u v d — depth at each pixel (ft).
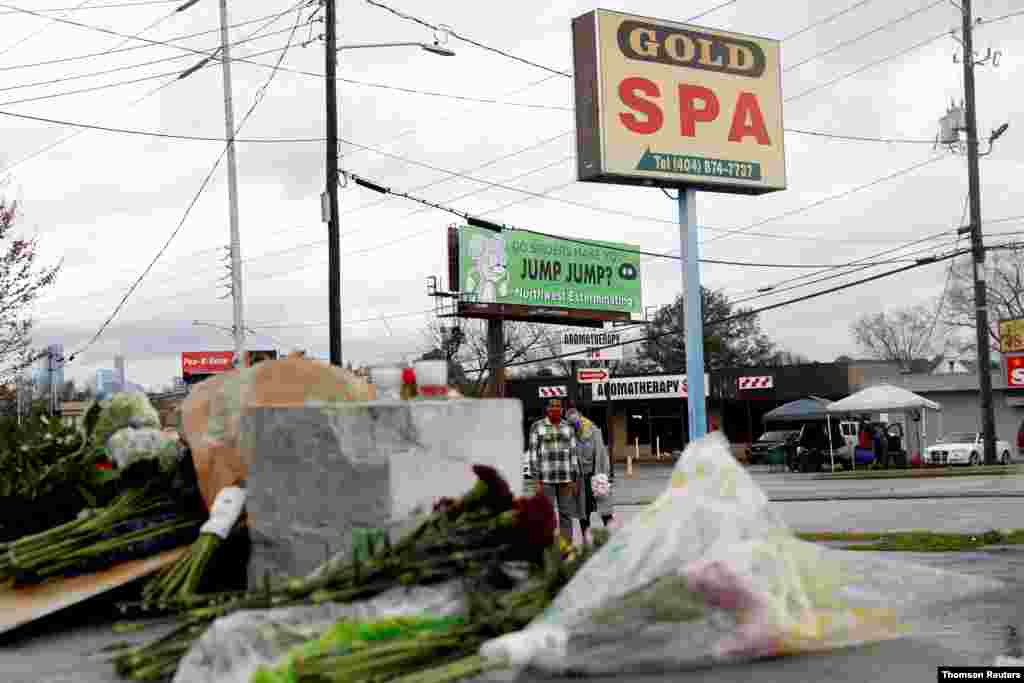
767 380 180.65
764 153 61.77
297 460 20.21
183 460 23.84
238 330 95.04
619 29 58.03
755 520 16.81
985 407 114.11
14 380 74.49
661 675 15.21
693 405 57.00
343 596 16.44
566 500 41.09
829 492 79.97
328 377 23.98
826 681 15.01
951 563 31.32
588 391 185.26
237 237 95.61
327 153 81.10
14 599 20.86
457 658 14.87
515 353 223.92
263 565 20.45
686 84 59.67
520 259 159.12
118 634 19.70
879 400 120.37
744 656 15.70
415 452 19.99
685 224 59.67
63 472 25.59
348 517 19.62
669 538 16.22
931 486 82.17
